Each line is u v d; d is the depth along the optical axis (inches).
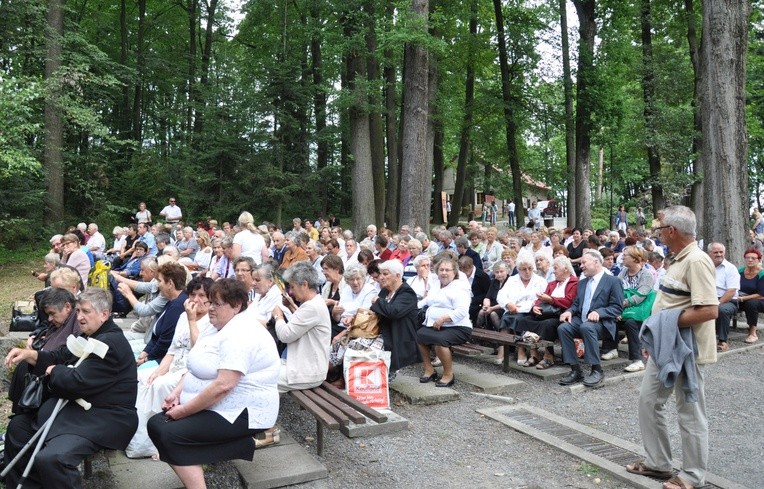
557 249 375.6
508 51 892.0
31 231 665.0
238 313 145.9
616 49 821.9
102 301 142.9
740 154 413.4
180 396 146.6
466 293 251.4
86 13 1010.7
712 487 157.2
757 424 210.5
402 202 528.4
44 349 170.6
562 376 266.7
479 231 443.8
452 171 1657.2
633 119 865.5
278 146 784.3
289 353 193.9
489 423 210.7
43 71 686.5
